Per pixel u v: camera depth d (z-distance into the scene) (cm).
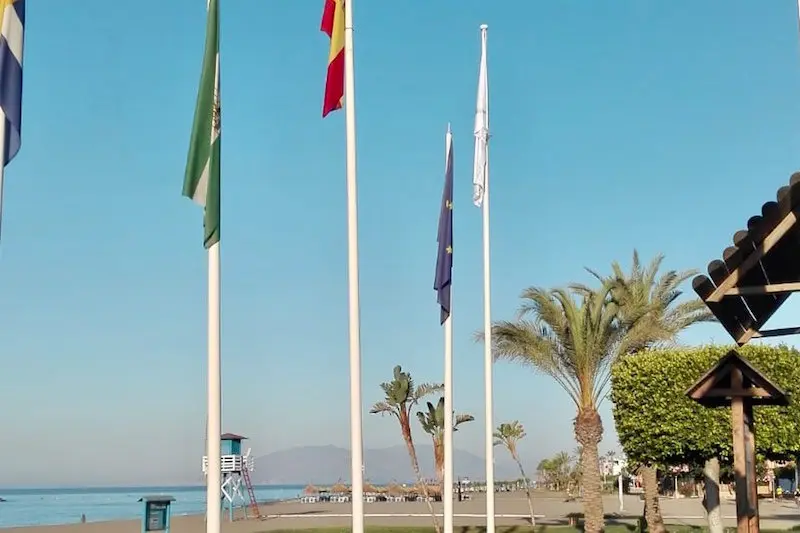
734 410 1141
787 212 901
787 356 2161
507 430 4447
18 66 1184
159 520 2614
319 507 6788
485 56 2092
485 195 2058
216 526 1053
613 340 2670
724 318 1047
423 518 4688
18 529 4762
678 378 2197
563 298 2669
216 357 1093
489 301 2028
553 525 3953
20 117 1181
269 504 7775
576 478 7550
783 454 2148
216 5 1142
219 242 1112
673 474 3928
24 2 1201
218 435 1079
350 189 1309
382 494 8194
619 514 4981
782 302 1027
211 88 1130
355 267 1295
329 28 1342
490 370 2006
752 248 938
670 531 3209
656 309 2738
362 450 1266
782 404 1184
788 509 5169
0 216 1176
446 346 1778
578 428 2683
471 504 6450
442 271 1769
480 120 2061
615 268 2900
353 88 1324
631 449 2262
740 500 1129
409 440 3025
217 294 1104
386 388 2998
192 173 1115
